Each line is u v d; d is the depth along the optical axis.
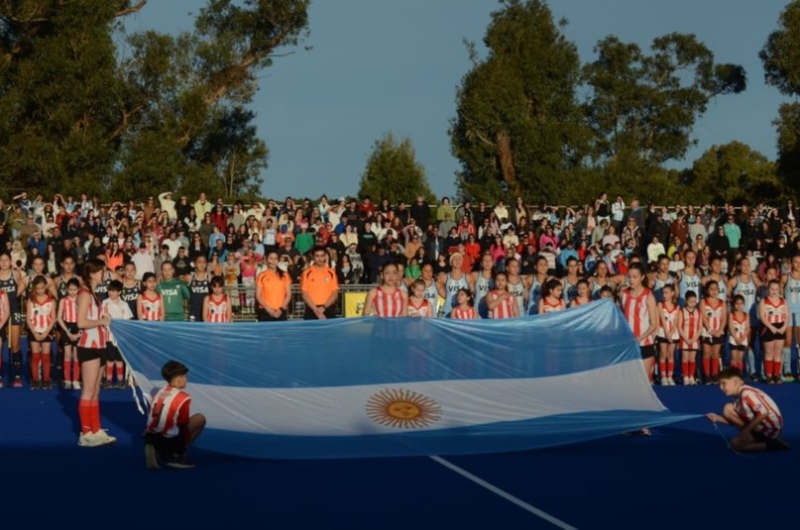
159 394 10.92
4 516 9.00
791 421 14.51
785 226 32.91
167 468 10.95
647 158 62.38
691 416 12.28
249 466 11.02
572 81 54.00
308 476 10.52
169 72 46.38
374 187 56.09
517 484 10.16
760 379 19.78
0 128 40.28
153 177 43.56
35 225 28.25
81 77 42.28
